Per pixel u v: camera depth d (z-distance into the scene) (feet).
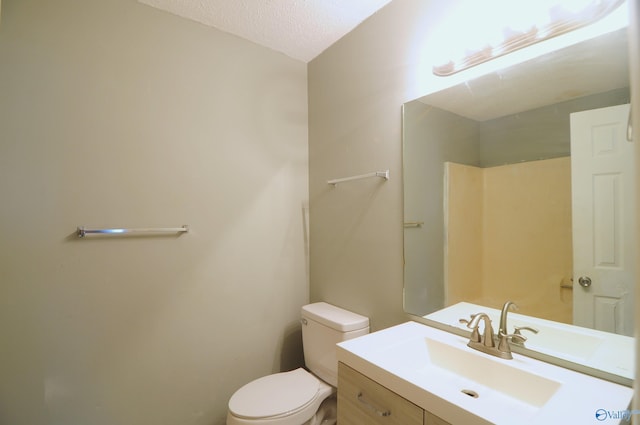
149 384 5.12
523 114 3.64
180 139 5.47
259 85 6.39
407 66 4.85
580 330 3.17
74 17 4.59
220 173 5.88
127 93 4.99
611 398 2.66
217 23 5.72
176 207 5.41
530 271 3.56
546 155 3.46
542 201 3.48
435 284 4.47
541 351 3.39
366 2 5.13
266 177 6.45
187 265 5.49
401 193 4.95
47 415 4.35
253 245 6.25
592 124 3.14
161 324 5.24
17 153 4.20
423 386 2.83
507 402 3.14
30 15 4.30
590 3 3.01
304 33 6.03
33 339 4.27
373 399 3.34
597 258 3.09
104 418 4.74
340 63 6.16
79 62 4.62
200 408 5.59
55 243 4.43
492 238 3.90
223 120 5.93
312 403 4.77
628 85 2.93
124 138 4.96
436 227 4.45
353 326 5.20
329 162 6.43
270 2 5.15
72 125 4.56
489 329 3.59
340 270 6.13
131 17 5.05
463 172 4.17
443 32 4.31
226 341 5.90
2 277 4.09
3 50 4.13
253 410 4.43
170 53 5.39
